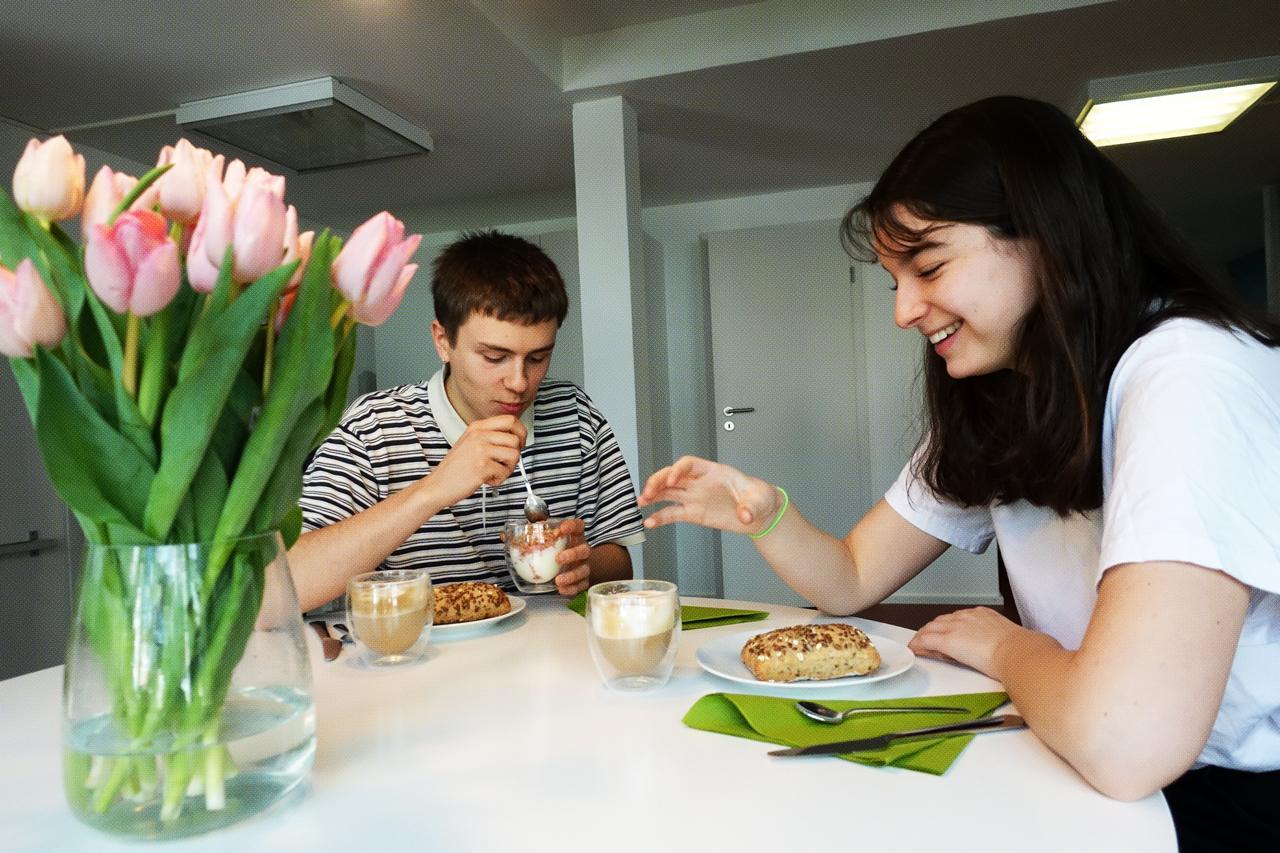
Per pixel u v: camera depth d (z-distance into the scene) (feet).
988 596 15.75
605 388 11.38
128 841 2.00
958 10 9.61
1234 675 2.83
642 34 10.66
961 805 2.12
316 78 9.99
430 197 15.31
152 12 8.27
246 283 1.89
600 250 11.35
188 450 1.83
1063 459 3.18
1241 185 16.81
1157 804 2.12
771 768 2.37
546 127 12.13
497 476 4.37
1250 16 9.53
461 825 2.06
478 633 4.07
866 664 3.10
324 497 5.39
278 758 2.06
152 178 1.90
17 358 1.89
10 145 10.88
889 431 16.35
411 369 17.35
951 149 3.06
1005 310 3.13
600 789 2.25
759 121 12.46
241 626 2.00
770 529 3.97
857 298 16.05
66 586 11.21
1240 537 2.32
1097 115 11.74
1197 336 2.74
